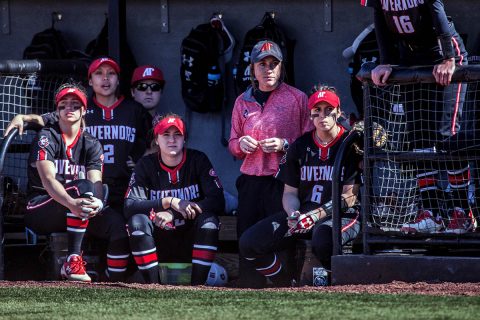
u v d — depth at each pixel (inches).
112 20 1072.2
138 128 1009.5
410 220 835.4
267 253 866.8
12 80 1048.2
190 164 912.9
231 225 1034.1
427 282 775.1
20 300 732.7
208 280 926.4
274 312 642.2
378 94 853.8
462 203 828.6
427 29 832.3
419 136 836.0
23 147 1030.4
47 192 912.3
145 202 888.9
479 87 813.9
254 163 933.8
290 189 879.1
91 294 756.6
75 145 922.1
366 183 812.6
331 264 813.2
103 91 990.4
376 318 607.8
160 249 914.7
